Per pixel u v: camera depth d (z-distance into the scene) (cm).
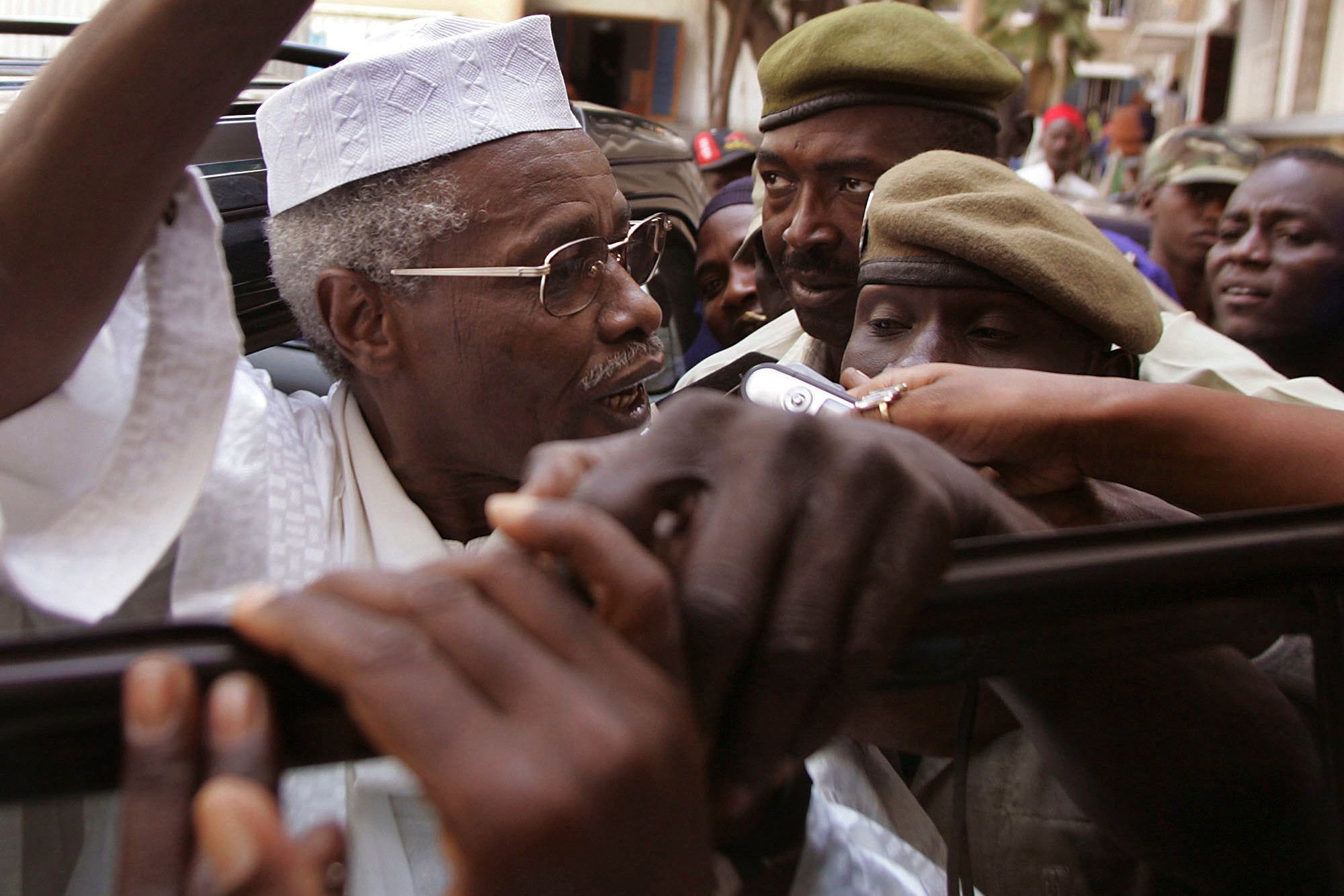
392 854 96
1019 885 105
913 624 53
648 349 133
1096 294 124
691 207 285
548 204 124
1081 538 57
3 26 192
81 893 96
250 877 34
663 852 39
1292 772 80
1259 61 838
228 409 121
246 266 170
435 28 131
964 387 105
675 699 40
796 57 179
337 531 127
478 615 40
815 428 51
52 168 92
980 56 182
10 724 41
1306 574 62
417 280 125
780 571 49
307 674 42
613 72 636
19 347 97
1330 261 288
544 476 53
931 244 124
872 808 113
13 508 102
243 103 193
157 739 39
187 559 112
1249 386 211
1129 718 79
